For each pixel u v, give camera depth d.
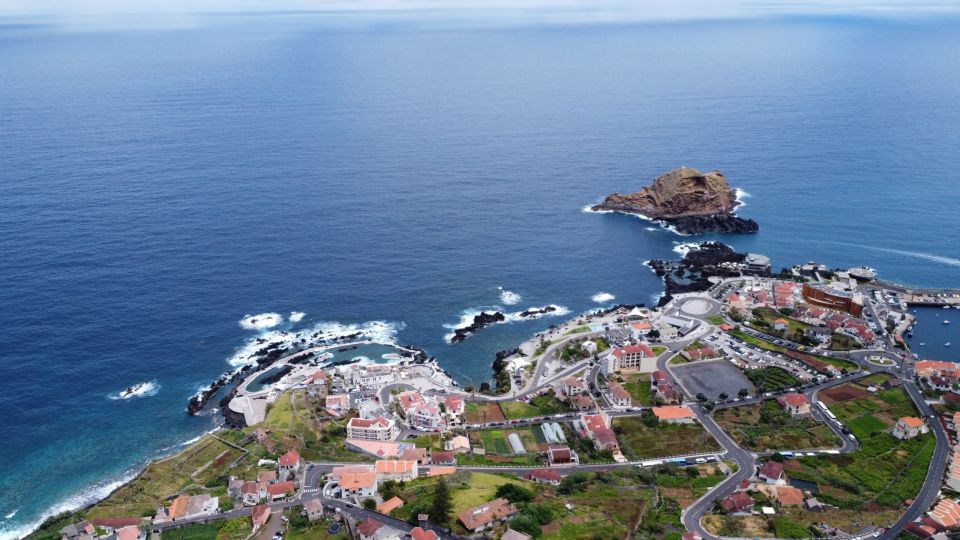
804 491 179.00
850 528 164.00
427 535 156.62
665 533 161.00
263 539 162.62
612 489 179.00
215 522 170.62
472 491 175.75
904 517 168.50
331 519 168.75
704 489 180.50
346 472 186.25
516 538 154.38
